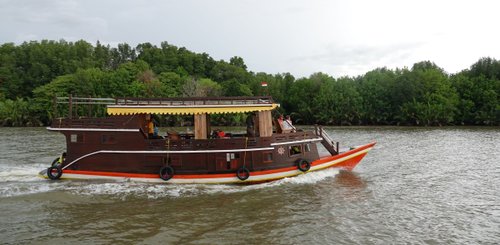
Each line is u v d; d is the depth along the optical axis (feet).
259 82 327.88
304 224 42.14
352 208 48.19
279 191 56.18
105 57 397.80
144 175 59.52
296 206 48.96
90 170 60.13
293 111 311.47
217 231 39.96
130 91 269.23
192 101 63.16
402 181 64.69
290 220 43.47
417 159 90.94
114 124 58.95
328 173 67.72
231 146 58.90
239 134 70.18
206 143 58.80
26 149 105.50
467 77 273.13
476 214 46.06
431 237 38.37
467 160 89.04
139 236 38.45
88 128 59.31
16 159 86.48
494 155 97.35
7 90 277.44
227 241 37.27
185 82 293.84
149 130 63.10
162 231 39.86
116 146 59.21
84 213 45.65
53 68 303.89
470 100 253.03
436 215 45.57
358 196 54.08
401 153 102.63
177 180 59.26
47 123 244.01
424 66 319.06
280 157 62.03
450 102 246.88
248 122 64.44
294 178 62.95
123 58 449.89
